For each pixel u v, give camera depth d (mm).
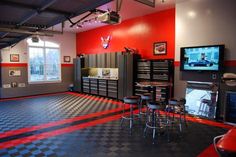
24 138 3852
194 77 5719
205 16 5414
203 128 4457
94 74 9727
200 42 5559
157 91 6199
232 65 4988
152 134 4055
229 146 1289
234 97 4789
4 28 4652
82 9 3457
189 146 3484
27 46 9234
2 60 8508
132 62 7215
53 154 3150
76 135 4008
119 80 7750
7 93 8625
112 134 4066
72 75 10891
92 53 10016
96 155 3119
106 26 9047
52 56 10289
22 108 6473
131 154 3166
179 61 6102
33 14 3516
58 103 7289
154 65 6633
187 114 5605
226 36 5051
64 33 10492
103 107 6570
